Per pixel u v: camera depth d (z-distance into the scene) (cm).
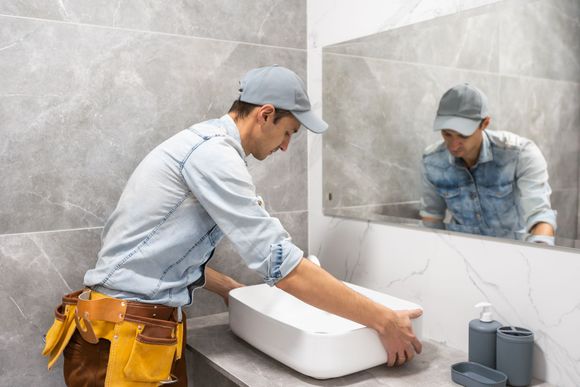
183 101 177
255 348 158
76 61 158
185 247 133
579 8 115
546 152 124
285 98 136
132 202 133
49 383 162
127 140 168
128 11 165
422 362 145
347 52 182
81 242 164
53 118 157
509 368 129
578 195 118
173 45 174
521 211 131
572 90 117
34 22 152
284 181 200
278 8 193
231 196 125
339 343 128
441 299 157
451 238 152
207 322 182
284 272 126
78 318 131
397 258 171
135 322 128
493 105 135
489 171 138
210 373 182
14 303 155
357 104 179
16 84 151
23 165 153
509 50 130
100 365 133
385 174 170
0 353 154
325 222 199
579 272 123
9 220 152
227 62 184
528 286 134
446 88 147
